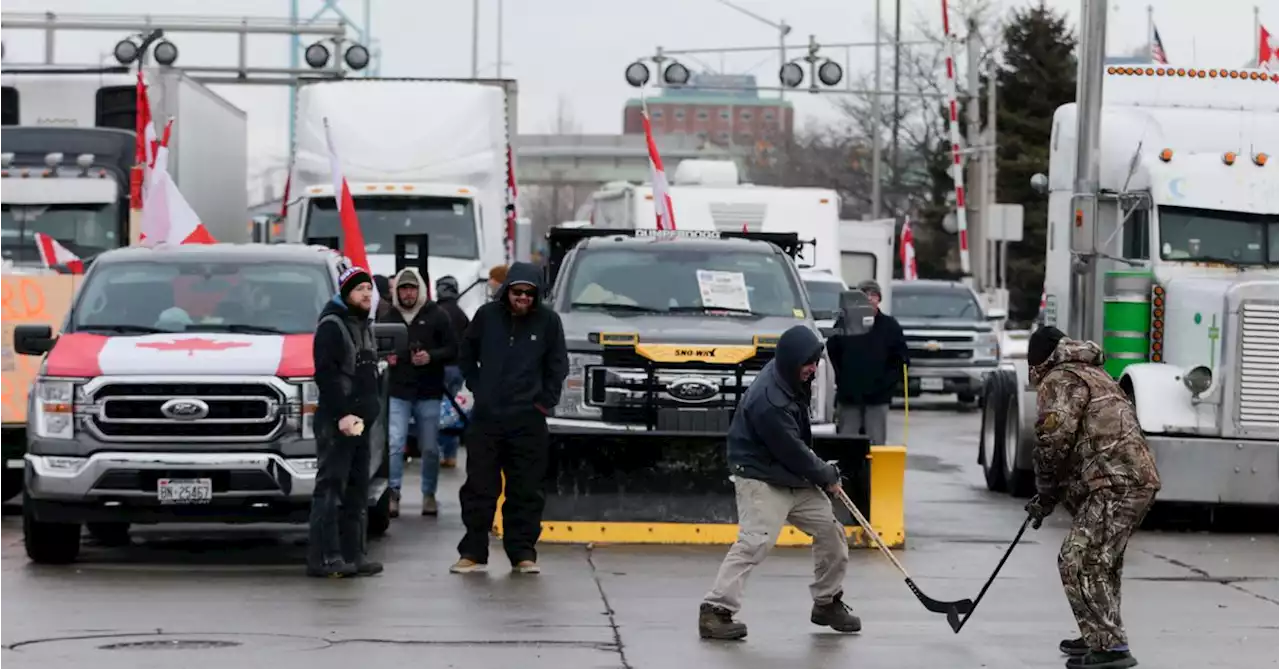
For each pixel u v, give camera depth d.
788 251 26.52
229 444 19.39
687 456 21.72
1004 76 91.88
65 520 19.44
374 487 22.31
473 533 19.55
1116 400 14.89
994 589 18.92
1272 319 24.31
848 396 26.31
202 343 19.98
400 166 39.47
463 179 39.78
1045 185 30.67
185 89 40.56
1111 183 27.50
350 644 15.28
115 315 20.83
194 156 41.28
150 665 14.30
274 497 19.44
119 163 37.81
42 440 19.36
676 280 24.05
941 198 95.62
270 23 63.09
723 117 199.88
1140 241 26.48
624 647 15.36
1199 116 27.89
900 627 16.58
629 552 21.09
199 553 21.41
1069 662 14.79
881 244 52.53
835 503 21.81
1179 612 17.77
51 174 37.19
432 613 16.89
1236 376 24.33
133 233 33.84
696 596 18.05
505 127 41.31
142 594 17.94
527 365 19.38
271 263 21.59
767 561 20.69
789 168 123.06
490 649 15.15
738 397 22.19
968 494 29.27
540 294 19.81
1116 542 14.79
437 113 40.22
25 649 14.92
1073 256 27.25
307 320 20.92
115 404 19.36
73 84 40.41
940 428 44.38
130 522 19.61
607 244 24.53
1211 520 25.80
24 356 25.03
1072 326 27.47
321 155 39.62
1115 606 14.84
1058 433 14.84
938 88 97.44
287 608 17.12
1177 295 25.45
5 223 37.00
